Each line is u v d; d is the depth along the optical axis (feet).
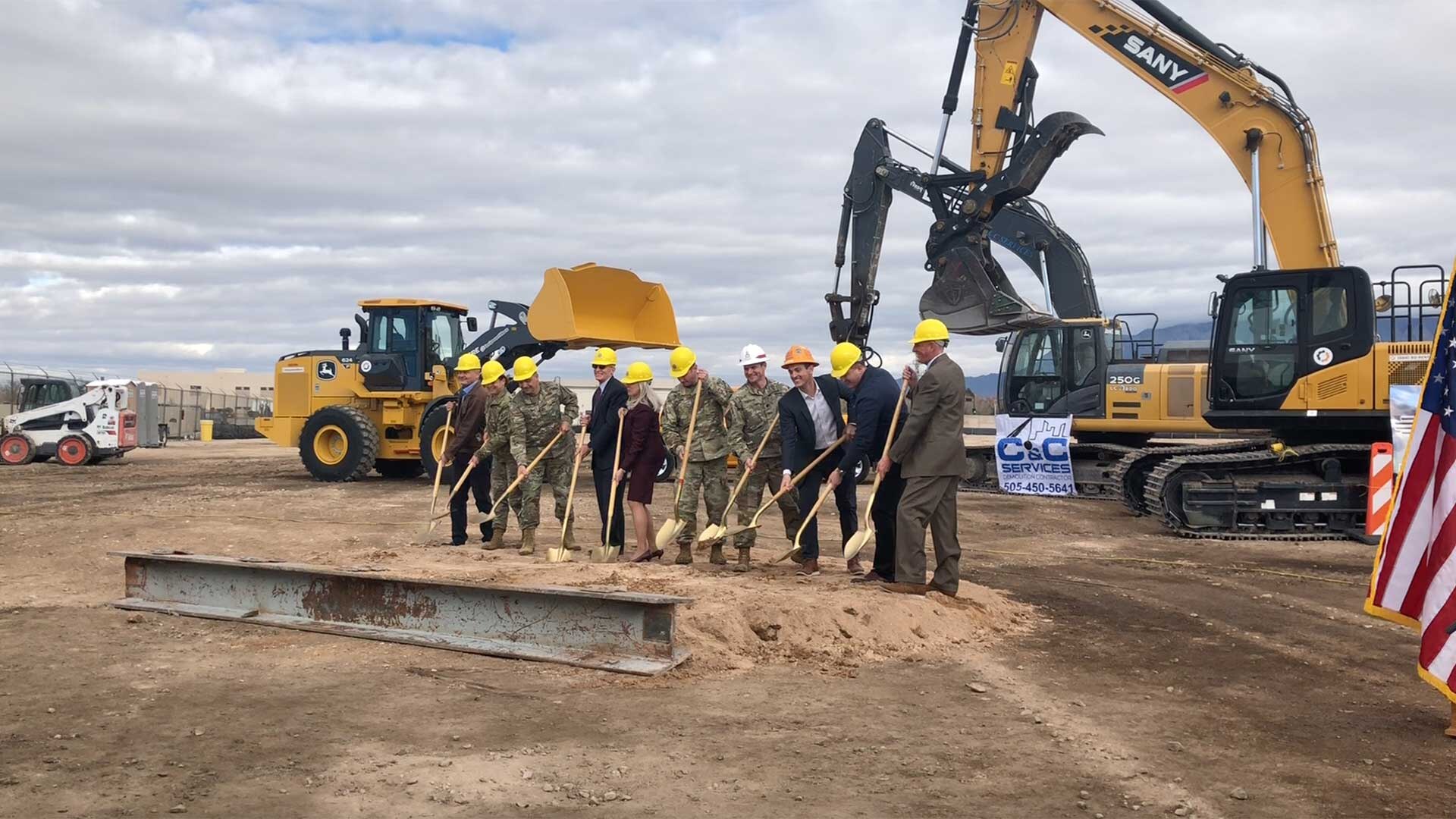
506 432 34.78
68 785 14.34
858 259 65.82
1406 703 19.39
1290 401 45.16
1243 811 13.97
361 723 17.13
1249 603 29.43
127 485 63.46
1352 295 44.32
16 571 31.50
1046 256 65.51
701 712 17.88
